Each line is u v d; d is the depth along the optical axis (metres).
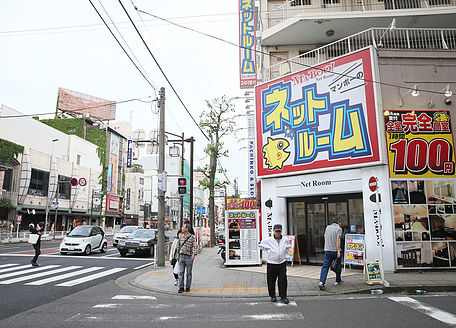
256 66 18.36
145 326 5.23
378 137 10.70
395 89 11.23
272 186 13.19
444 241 10.27
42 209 35.00
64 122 48.53
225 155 23.36
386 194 10.47
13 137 31.59
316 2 17.08
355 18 14.52
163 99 14.19
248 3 19.03
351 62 11.67
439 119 11.09
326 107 12.09
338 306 6.47
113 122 61.06
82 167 43.34
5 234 26.73
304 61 16.50
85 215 44.03
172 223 76.88
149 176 68.88
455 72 11.50
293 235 12.78
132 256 17.59
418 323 5.18
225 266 12.66
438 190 10.56
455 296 7.27
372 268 8.31
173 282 9.41
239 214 12.92
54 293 7.89
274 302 6.93
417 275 9.48
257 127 13.93
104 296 7.67
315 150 12.11
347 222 11.69
